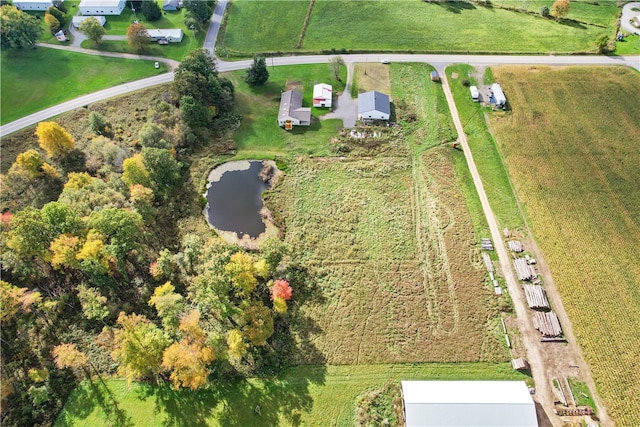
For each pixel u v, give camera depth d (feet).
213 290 183.11
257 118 303.89
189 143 280.72
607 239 223.30
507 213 239.30
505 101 298.35
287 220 242.37
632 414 167.94
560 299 203.21
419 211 243.81
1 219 213.05
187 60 302.86
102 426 172.35
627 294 201.87
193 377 164.25
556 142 273.95
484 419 159.94
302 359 189.57
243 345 176.86
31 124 297.12
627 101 297.53
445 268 218.38
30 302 187.83
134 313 189.37
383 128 290.35
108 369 186.50
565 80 316.60
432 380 181.37
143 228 228.84
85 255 186.80
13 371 183.42
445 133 285.43
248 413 174.70
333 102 311.68
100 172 251.80
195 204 251.60
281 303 191.21
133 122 297.12
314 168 269.85
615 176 252.21
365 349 192.03
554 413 170.40
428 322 199.82
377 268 220.23
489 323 198.08
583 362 183.21
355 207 247.29
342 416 173.78
